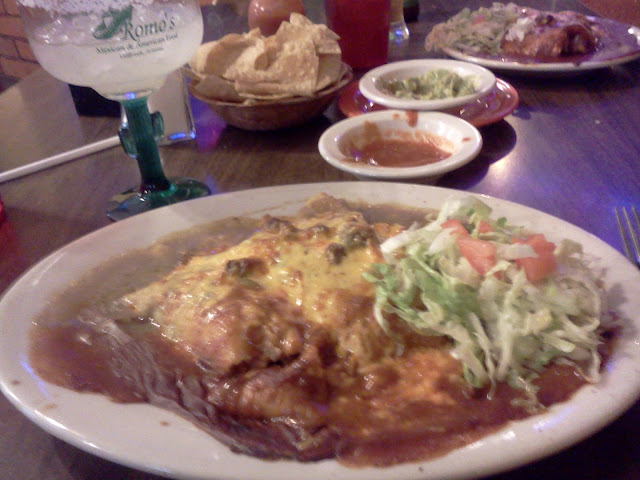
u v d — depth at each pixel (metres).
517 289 0.34
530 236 0.38
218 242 0.43
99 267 0.41
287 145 0.63
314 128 0.67
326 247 0.37
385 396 0.31
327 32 0.66
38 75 0.92
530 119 0.67
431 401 0.31
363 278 0.35
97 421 0.29
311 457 0.27
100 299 0.39
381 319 0.33
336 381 0.32
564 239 0.37
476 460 0.26
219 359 0.33
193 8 0.49
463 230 0.37
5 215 0.53
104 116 0.73
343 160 0.52
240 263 0.36
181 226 0.45
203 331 0.34
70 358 0.34
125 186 0.57
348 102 0.70
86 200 0.55
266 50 0.62
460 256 0.36
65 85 0.86
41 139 0.69
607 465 0.28
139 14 0.45
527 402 0.30
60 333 0.36
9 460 0.31
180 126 0.64
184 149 0.63
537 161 0.57
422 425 0.29
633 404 0.29
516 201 0.51
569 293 0.34
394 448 0.27
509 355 0.32
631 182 0.52
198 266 0.39
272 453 0.27
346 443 0.28
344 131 0.56
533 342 0.33
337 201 0.45
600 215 0.48
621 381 0.29
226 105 0.61
